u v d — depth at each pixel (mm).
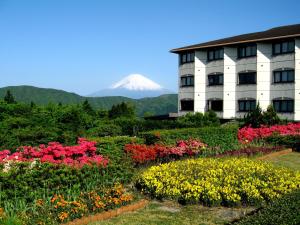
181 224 9125
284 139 24156
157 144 17094
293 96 41281
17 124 20328
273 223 6809
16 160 10969
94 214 9258
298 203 8094
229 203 10344
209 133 20844
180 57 52562
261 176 11492
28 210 8891
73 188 10312
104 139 14836
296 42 40844
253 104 44688
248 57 45031
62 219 8547
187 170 12109
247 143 23688
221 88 47625
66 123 24719
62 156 11828
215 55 48625
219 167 12500
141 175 12414
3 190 9188
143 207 10352
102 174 11703
